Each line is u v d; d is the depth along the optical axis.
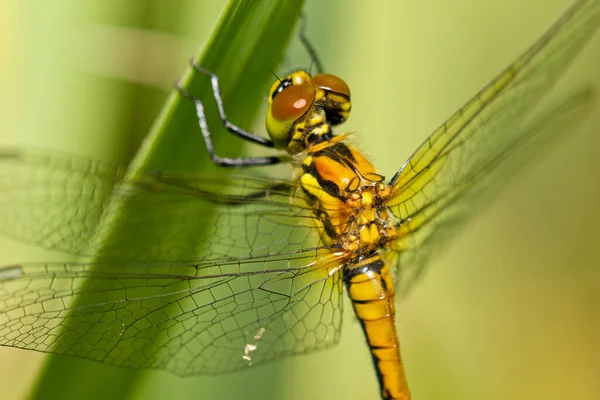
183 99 0.23
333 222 0.23
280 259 0.23
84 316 0.23
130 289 0.23
